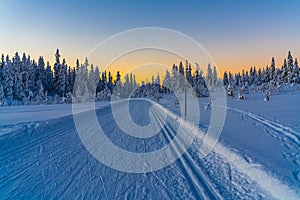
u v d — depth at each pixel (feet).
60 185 16.28
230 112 56.29
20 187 15.87
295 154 19.80
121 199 14.08
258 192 14.49
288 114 46.26
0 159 22.22
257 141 25.20
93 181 17.10
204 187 15.64
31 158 22.76
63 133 37.09
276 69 206.18
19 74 168.35
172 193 14.84
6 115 62.34
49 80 213.66
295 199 12.46
